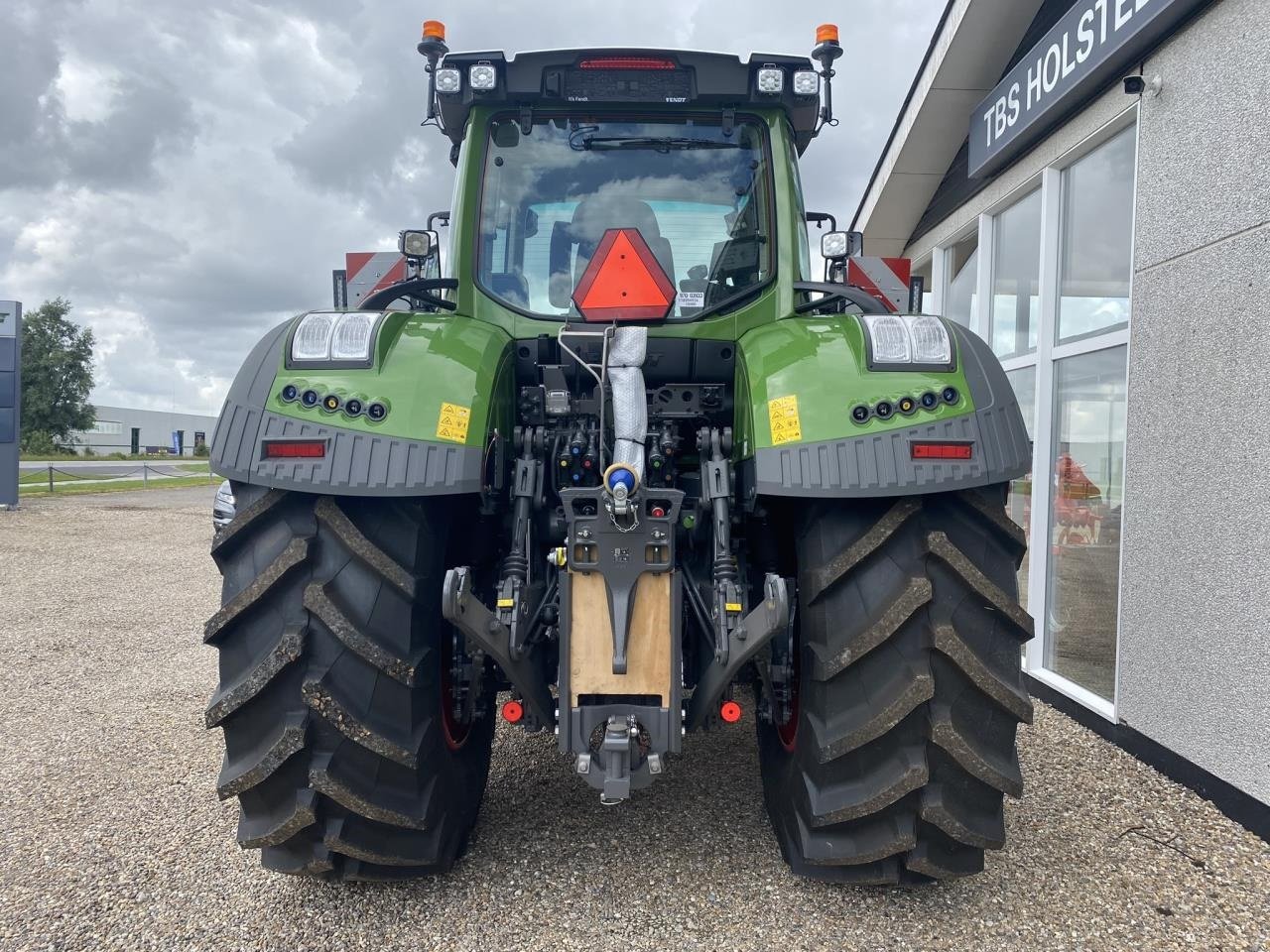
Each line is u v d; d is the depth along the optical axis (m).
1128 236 4.28
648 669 2.21
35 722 4.14
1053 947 2.26
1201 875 2.68
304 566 2.16
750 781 3.29
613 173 3.04
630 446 2.34
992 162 5.55
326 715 2.10
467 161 3.00
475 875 2.58
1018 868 2.69
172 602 7.40
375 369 2.21
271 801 2.20
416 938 2.26
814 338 2.41
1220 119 3.37
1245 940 2.32
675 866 2.63
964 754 2.11
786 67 3.00
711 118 3.06
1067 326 4.89
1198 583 3.38
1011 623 2.19
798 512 2.38
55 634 6.14
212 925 2.34
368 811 2.17
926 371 2.23
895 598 2.13
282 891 2.52
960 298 6.84
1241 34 3.27
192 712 4.30
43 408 61.25
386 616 2.18
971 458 2.14
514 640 2.19
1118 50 3.93
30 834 2.91
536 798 3.14
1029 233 5.46
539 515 2.63
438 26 3.03
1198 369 3.44
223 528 2.19
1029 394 5.39
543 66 2.97
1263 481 3.06
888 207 7.29
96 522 13.87
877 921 2.34
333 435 2.12
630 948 2.21
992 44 5.58
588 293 2.44
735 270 3.00
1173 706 3.50
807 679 2.32
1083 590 4.56
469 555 2.71
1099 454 4.45
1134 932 2.34
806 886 2.52
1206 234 3.42
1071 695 4.40
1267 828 2.94
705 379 2.94
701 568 2.67
